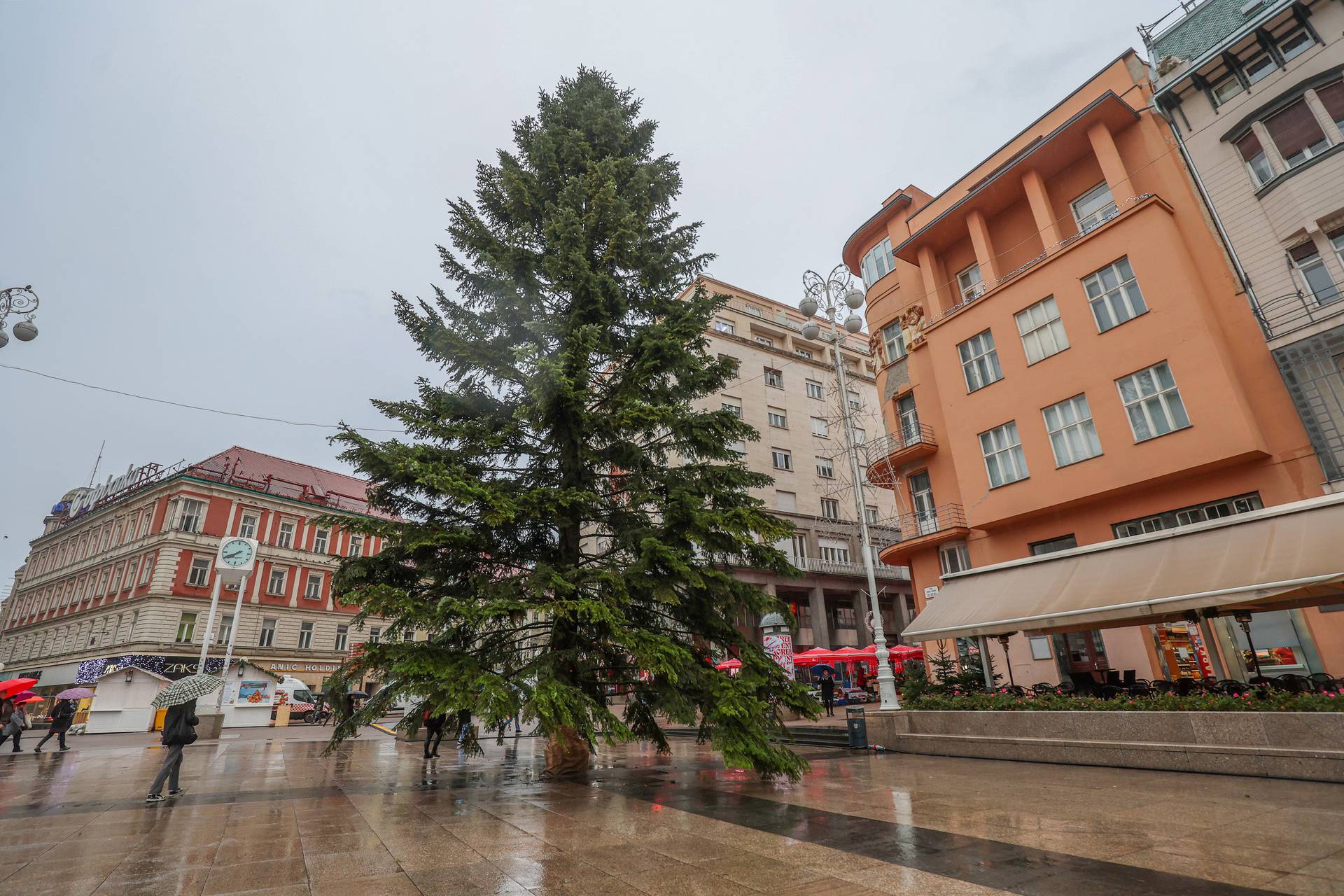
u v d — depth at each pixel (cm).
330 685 876
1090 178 1811
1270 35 1455
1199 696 966
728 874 464
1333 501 924
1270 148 1445
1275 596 948
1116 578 1102
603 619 823
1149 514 1533
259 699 3034
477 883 450
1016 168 1886
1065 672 1664
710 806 732
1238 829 563
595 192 1132
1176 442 1452
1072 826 594
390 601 801
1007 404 1811
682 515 934
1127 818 620
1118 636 1577
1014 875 449
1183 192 1603
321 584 4459
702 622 995
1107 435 1577
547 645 963
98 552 4447
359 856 525
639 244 1167
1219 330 1476
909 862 486
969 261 2130
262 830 634
